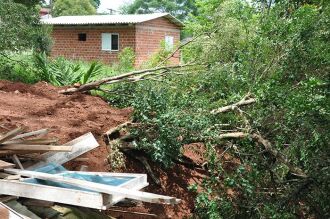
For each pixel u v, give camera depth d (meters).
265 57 8.50
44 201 5.20
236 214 7.27
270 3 9.41
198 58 9.71
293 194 7.24
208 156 7.61
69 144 6.32
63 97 9.65
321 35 7.72
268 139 7.83
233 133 7.91
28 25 12.33
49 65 11.91
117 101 9.86
